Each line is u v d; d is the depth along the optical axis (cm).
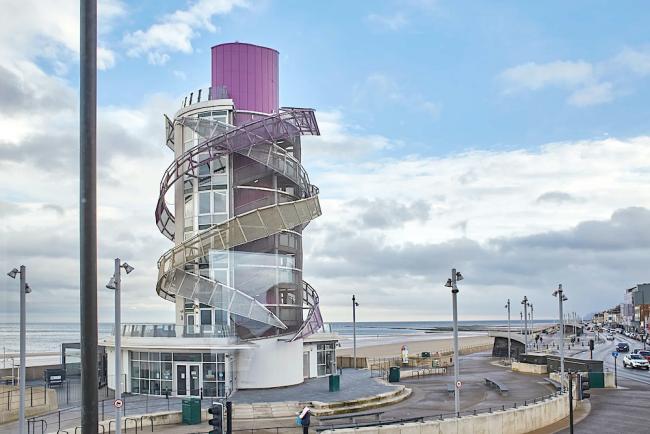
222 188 4184
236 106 4388
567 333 14588
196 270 3884
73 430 2664
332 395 3631
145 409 3256
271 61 4544
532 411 2906
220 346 3838
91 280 840
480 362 7069
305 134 4547
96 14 864
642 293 18462
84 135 847
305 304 4450
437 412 3212
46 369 4659
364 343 15975
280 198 4294
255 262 3978
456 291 2892
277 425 2934
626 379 5312
